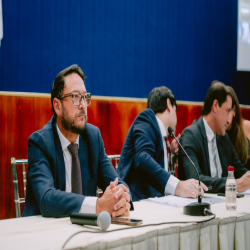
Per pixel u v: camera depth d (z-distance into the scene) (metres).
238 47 3.98
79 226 1.11
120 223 1.12
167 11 3.50
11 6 2.69
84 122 1.52
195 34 3.69
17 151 2.69
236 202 1.57
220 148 2.28
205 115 2.26
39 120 2.80
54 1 2.88
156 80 3.45
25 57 2.77
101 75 3.14
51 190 1.30
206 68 3.78
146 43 3.38
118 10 3.21
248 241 1.30
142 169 1.91
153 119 2.15
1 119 2.63
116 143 3.19
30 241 0.95
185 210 1.29
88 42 3.06
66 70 1.54
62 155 1.49
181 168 2.16
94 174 1.59
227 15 3.90
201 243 1.14
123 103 3.23
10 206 2.63
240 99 4.03
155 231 1.04
